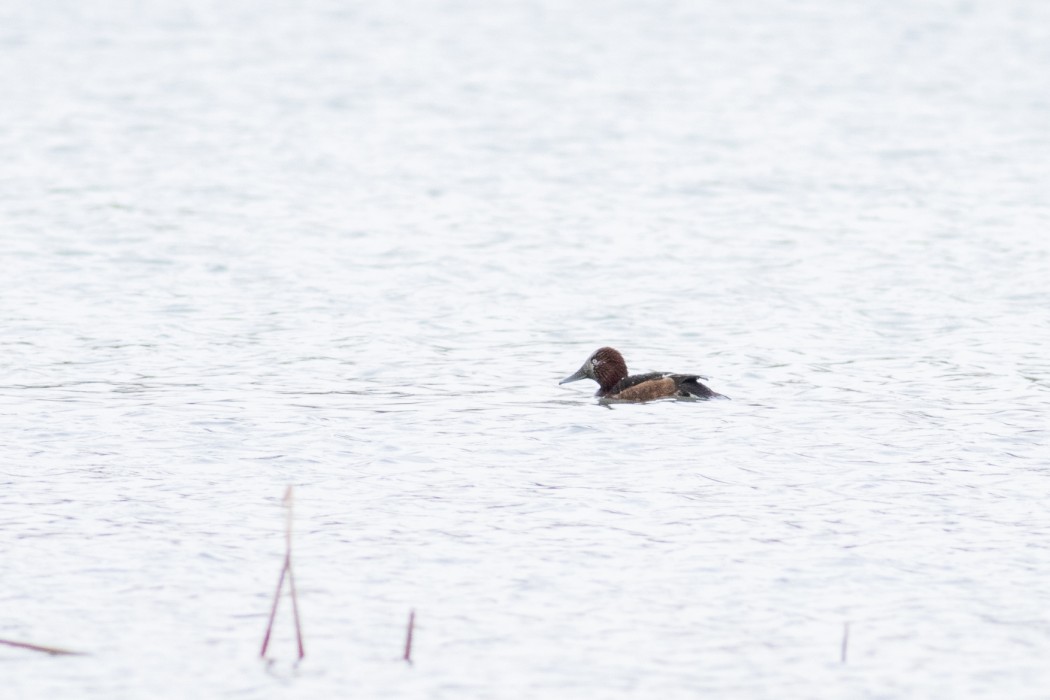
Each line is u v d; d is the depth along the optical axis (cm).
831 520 1569
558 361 2316
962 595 1380
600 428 1906
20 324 2512
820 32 8900
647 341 2455
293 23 9306
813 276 2981
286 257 3161
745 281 2933
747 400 2058
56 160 4597
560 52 8025
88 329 2486
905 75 7075
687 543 1504
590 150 4953
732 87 6669
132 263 3078
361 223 3600
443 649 1270
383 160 4709
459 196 4038
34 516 1559
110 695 1188
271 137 5206
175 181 4216
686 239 3419
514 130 5431
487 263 3112
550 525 1551
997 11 9925
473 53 7975
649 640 1291
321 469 1731
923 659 1257
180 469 1723
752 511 1595
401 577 1415
